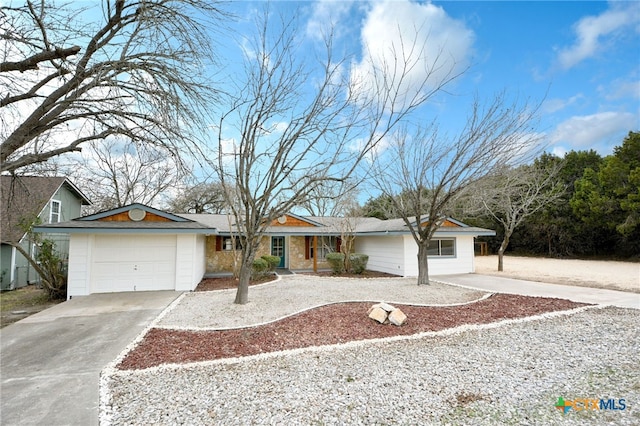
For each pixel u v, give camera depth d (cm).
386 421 279
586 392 332
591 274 1375
